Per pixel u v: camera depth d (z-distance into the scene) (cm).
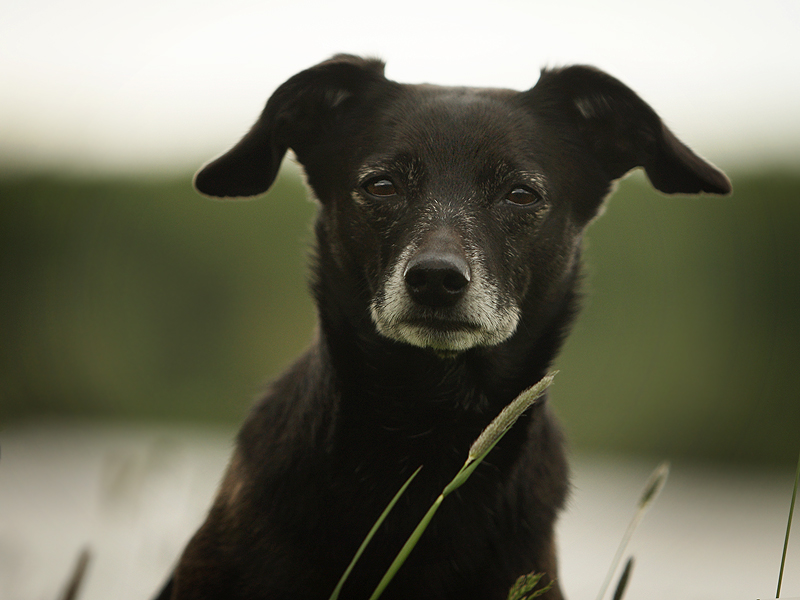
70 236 1563
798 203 1331
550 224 421
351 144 429
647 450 1316
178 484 542
